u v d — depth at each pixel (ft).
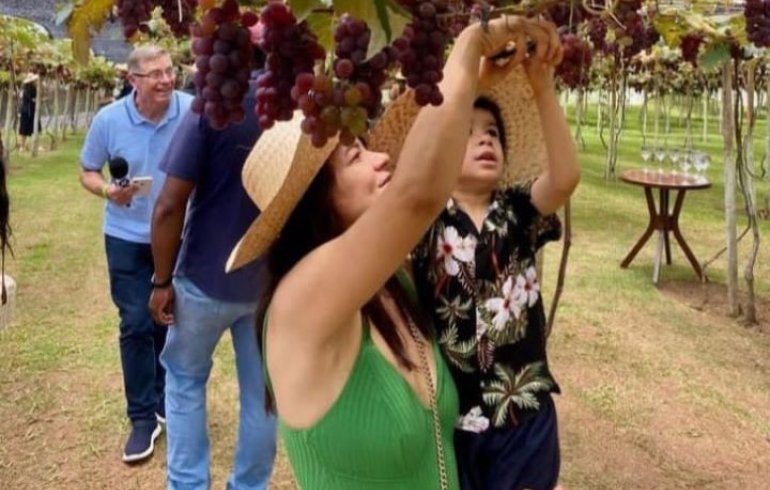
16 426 11.26
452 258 5.18
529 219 5.51
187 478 8.48
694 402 12.58
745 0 4.45
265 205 4.66
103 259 20.57
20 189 30.91
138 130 10.10
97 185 10.21
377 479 4.13
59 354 13.78
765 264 21.50
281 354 3.97
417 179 3.38
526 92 5.33
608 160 37.35
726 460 10.82
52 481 9.95
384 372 4.13
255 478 8.66
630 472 10.46
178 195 7.66
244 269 7.80
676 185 18.99
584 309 17.25
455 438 5.22
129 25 2.85
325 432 4.02
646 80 40.81
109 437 11.02
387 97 4.62
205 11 2.45
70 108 57.52
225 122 2.53
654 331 15.93
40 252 21.08
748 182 16.98
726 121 17.07
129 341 10.43
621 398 12.66
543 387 5.45
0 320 7.80
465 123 3.36
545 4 3.28
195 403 8.44
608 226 26.30
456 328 5.17
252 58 2.56
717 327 16.29
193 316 8.00
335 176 4.14
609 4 4.02
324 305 3.75
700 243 23.93
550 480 5.33
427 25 2.49
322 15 2.46
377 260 3.57
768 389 13.16
